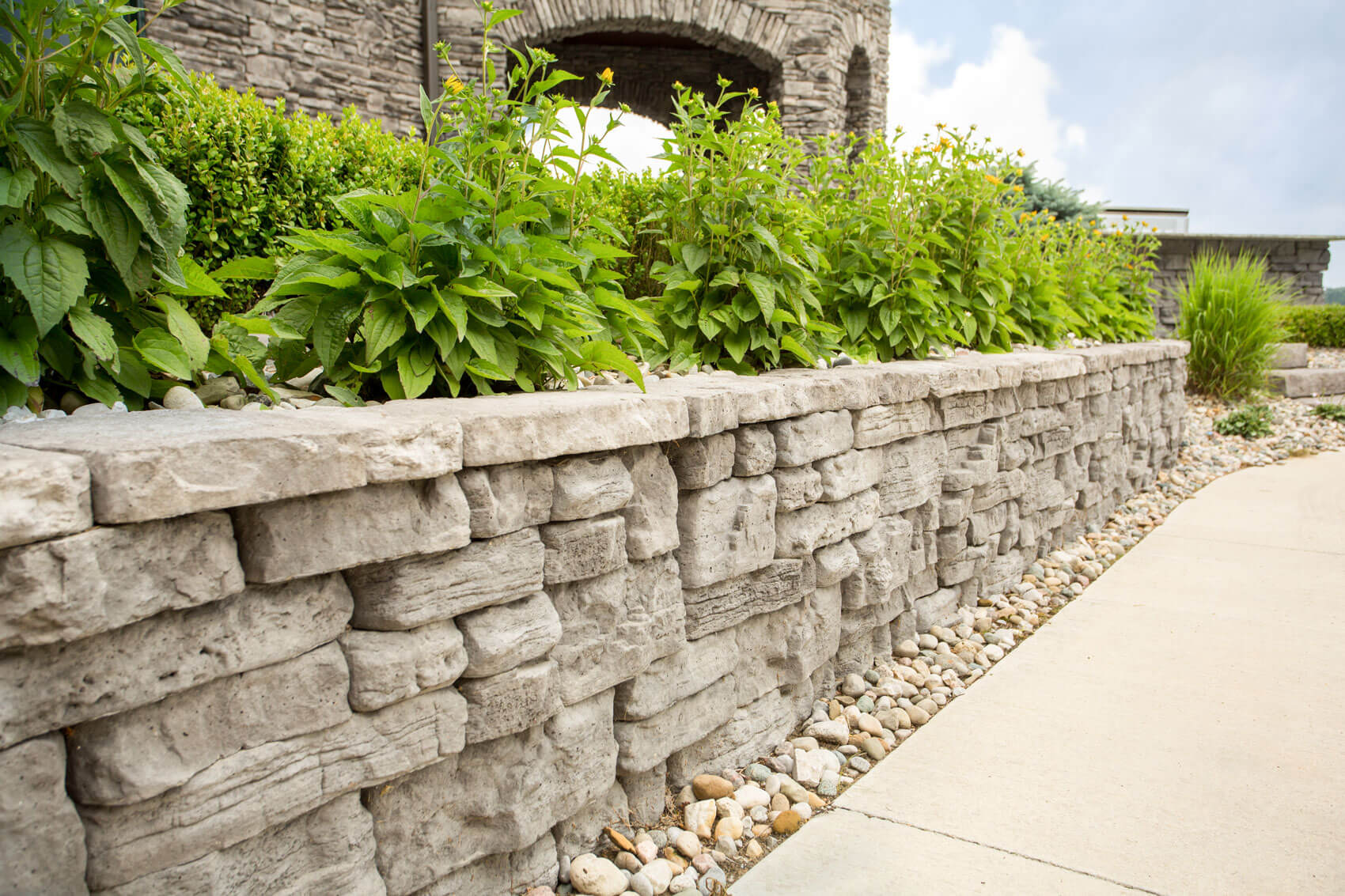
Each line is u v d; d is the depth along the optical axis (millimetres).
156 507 1275
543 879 2029
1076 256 6848
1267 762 2637
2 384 1745
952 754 2709
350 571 1650
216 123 2863
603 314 2977
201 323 2994
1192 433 8211
